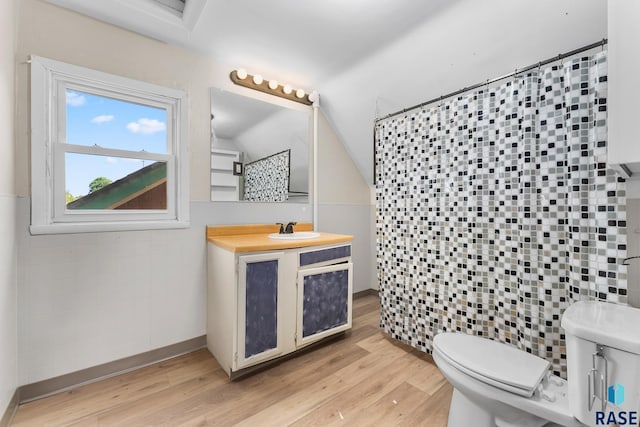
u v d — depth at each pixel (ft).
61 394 5.14
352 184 10.56
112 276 5.77
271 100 8.20
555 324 4.71
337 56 6.95
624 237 4.04
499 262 5.45
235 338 5.51
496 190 5.46
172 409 4.80
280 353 6.09
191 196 6.79
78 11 5.39
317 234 7.81
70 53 5.33
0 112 4.16
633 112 3.19
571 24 4.65
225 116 7.35
